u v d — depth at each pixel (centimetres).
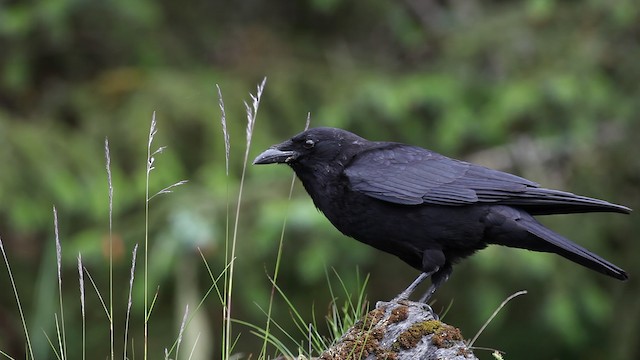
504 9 1555
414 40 1614
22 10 1441
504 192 829
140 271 1295
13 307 1441
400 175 855
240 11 1641
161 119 1389
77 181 1341
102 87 1445
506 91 1400
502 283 1316
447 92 1423
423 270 843
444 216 833
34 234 1488
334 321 796
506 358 1445
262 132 1416
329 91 1479
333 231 1270
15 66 1466
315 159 891
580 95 1388
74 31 1494
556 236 810
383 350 694
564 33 1462
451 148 1405
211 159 1369
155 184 1325
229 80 1480
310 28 1664
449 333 694
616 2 1442
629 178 1395
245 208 1283
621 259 1364
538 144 1409
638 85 1424
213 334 1380
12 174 1305
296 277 1352
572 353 1431
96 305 1370
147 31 1533
